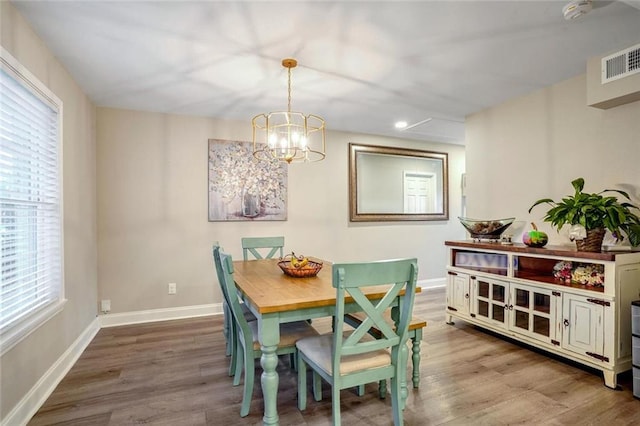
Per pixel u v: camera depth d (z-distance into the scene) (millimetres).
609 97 2404
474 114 3801
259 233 4102
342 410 1956
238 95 3174
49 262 2266
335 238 4547
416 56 2439
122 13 1880
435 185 5250
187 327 3389
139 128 3578
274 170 4172
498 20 2000
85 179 3000
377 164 4828
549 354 2680
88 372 2420
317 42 2225
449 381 2260
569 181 2910
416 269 1669
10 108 1816
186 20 1955
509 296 2832
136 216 3559
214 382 2283
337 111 3721
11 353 1731
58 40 2148
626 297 2203
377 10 1879
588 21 2031
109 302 3449
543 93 3096
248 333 1915
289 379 2355
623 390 2125
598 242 2346
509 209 3426
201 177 3820
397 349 1726
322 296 1827
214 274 3869
